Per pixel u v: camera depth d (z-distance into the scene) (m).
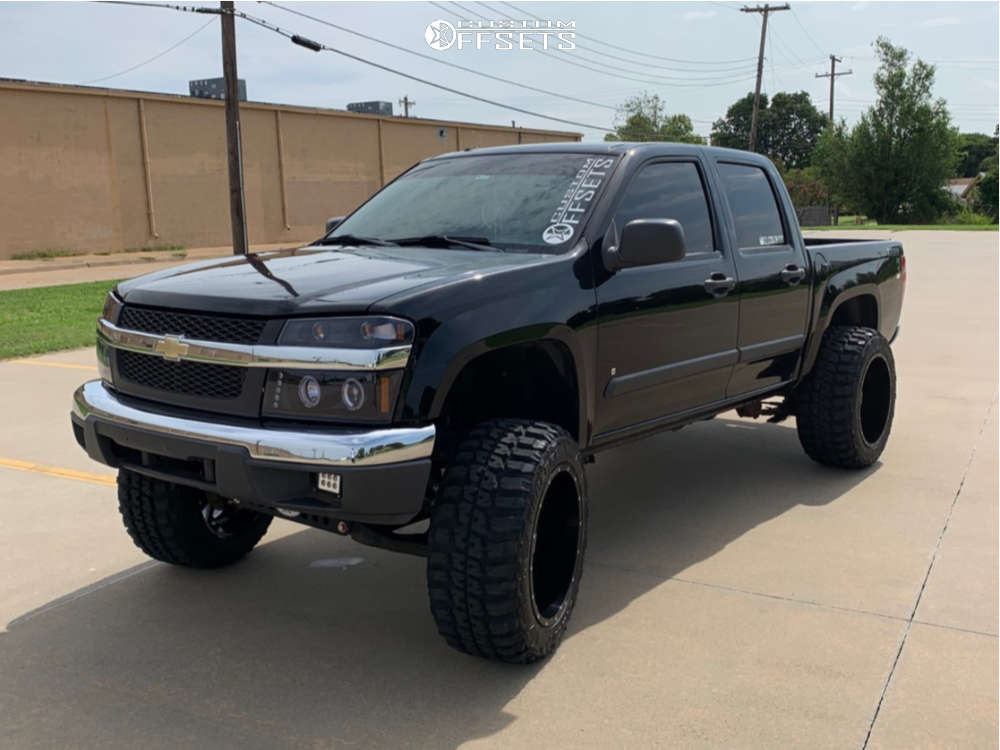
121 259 28.84
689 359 4.32
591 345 3.69
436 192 4.41
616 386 3.87
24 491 5.40
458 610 3.13
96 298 16.52
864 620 3.72
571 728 2.99
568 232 3.80
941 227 46.72
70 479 5.64
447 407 3.55
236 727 3.00
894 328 6.48
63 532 4.75
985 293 15.43
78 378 8.73
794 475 5.69
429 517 3.40
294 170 37.00
